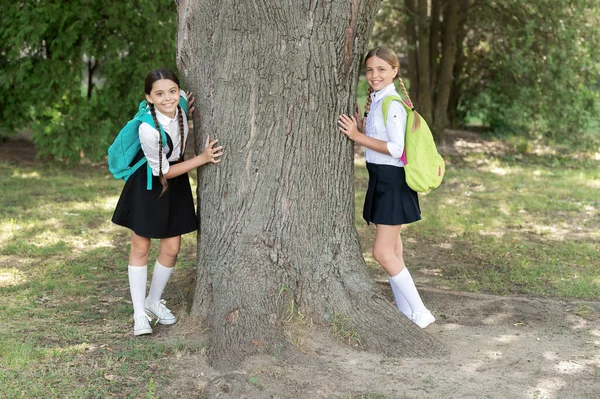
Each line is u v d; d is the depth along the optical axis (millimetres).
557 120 13578
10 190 9453
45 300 5230
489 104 16469
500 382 3811
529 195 10125
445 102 14977
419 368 3945
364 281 4395
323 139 4234
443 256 6957
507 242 7492
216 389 3549
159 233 4188
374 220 4340
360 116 4508
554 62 13125
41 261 6359
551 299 5496
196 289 4480
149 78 3971
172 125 4094
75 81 10898
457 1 14320
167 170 4074
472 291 5789
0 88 11023
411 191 4332
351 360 3990
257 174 4195
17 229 7426
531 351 4266
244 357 3889
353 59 4227
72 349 4121
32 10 10516
